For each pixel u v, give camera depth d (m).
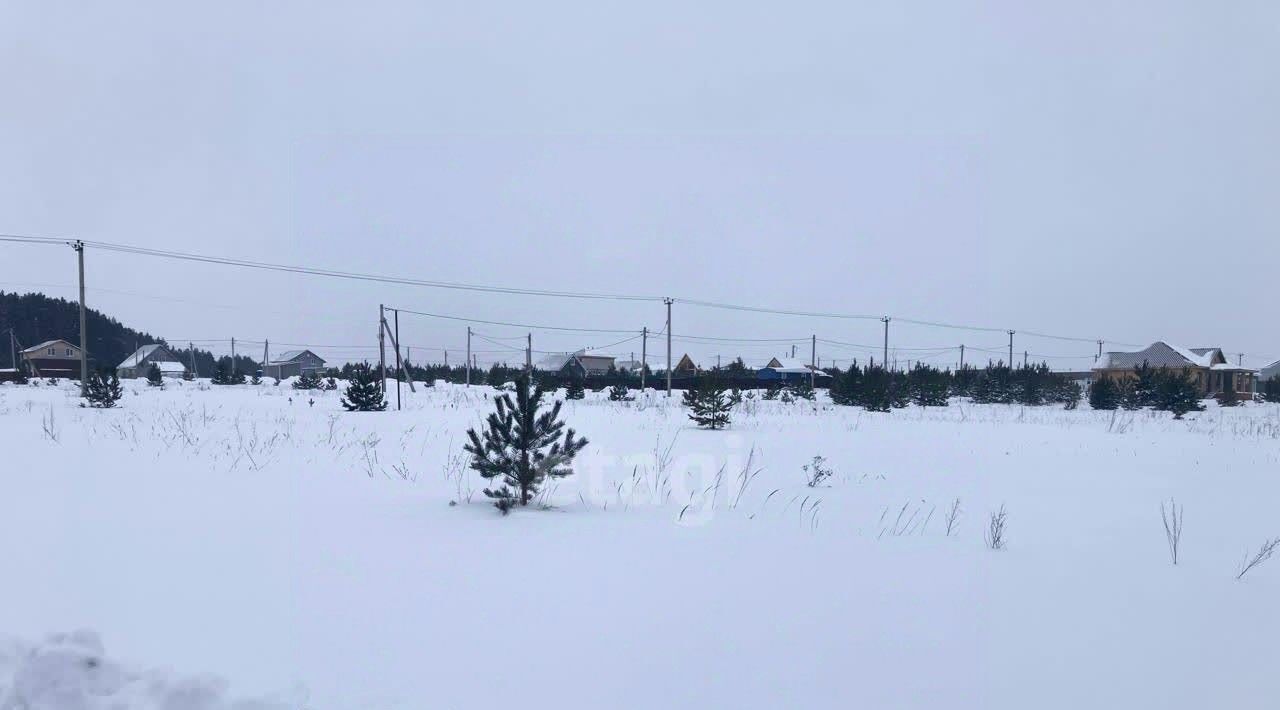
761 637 4.08
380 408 26.09
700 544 6.13
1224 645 4.14
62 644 3.74
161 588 4.73
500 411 7.57
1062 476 11.41
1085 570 5.66
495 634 4.05
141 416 19.47
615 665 3.68
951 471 11.80
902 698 3.39
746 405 27.73
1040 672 3.72
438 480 9.44
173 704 3.29
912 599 4.81
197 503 7.36
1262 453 15.65
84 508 6.96
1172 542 6.86
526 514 7.18
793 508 8.07
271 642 3.90
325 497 7.92
